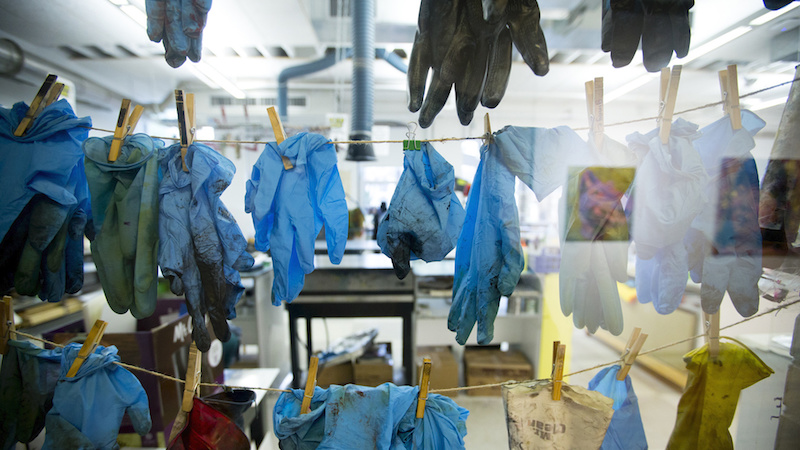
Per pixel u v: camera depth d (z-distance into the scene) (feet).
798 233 2.51
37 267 2.44
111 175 2.32
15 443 2.79
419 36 2.33
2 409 2.72
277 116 2.29
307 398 2.42
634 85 2.77
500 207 2.30
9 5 2.51
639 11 2.34
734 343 2.75
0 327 2.68
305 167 2.30
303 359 4.91
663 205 2.30
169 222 2.21
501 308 4.49
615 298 2.35
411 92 2.32
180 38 2.30
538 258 3.75
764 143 2.72
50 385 2.78
